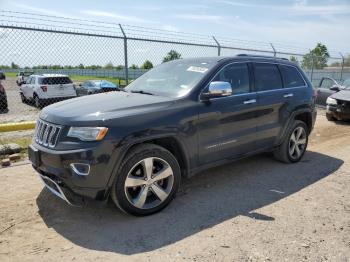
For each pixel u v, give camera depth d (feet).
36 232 11.50
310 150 22.74
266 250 10.45
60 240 11.02
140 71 29.71
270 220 12.42
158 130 12.30
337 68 56.34
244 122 15.72
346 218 12.67
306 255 10.21
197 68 15.25
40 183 15.74
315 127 31.89
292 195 14.80
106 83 55.31
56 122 11.85
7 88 93.45
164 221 12.27
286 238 11.16
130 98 13.65
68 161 11.17
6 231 11.51
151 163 12.34
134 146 12.13
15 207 13.26
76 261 9.88
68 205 13.47
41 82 50.60
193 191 15.15
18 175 16.80
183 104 13.35
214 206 13.58
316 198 14.51
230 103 14.90
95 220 12.34
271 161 19.71
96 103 12.96
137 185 12.14
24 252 10.32
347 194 15.02
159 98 13.58
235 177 17.02
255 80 16.66
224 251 10.36
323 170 18.30
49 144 11.84
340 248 10.64
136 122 11.86
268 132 17.20
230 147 15.25
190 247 10.59
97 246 10.68
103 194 11.59
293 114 18.52
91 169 11.10
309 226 12.00
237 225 12.01
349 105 32.14
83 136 11.19
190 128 13.35
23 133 27.30
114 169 11.48
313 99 20.07
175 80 15.05
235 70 15.87
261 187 15.72
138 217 12.51
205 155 14.24
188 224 12.07
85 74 53.67
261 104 16.46
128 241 10.94
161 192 12.77
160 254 10.22
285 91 18.08
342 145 24.31
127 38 27.99
